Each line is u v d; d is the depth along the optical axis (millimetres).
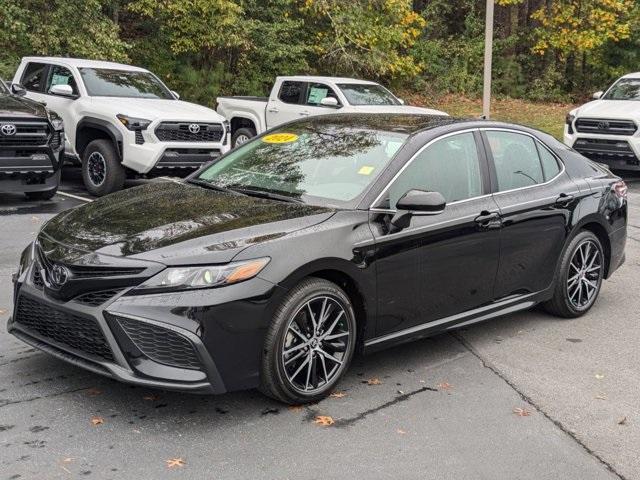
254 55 20781
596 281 6375
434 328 5047
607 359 5336
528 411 4410
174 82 19625
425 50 24953
